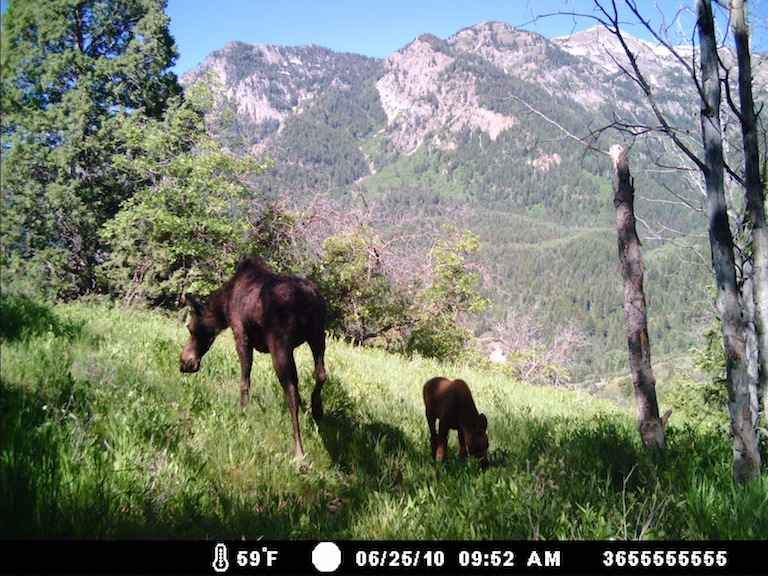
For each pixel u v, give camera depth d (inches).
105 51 1046.4
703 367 904.3
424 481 212.7
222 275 880.3
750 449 228.2
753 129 254.1
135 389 256.4
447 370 592.7
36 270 421.1
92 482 160.7
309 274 1037.8
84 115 877.8
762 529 186.1
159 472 179.8
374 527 179.8
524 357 1477.6
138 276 922.1
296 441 238.1
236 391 306.0
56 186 741.3
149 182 992.2
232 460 216.1
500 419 357.4
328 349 609.0
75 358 289.6
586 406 518.0
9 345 265.6
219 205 839.7
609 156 281.1
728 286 233.1
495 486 197.6
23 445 159.5
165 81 1123.9
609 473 240.5
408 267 1112.8
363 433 277.9
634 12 236.2
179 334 454.9
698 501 199.6
